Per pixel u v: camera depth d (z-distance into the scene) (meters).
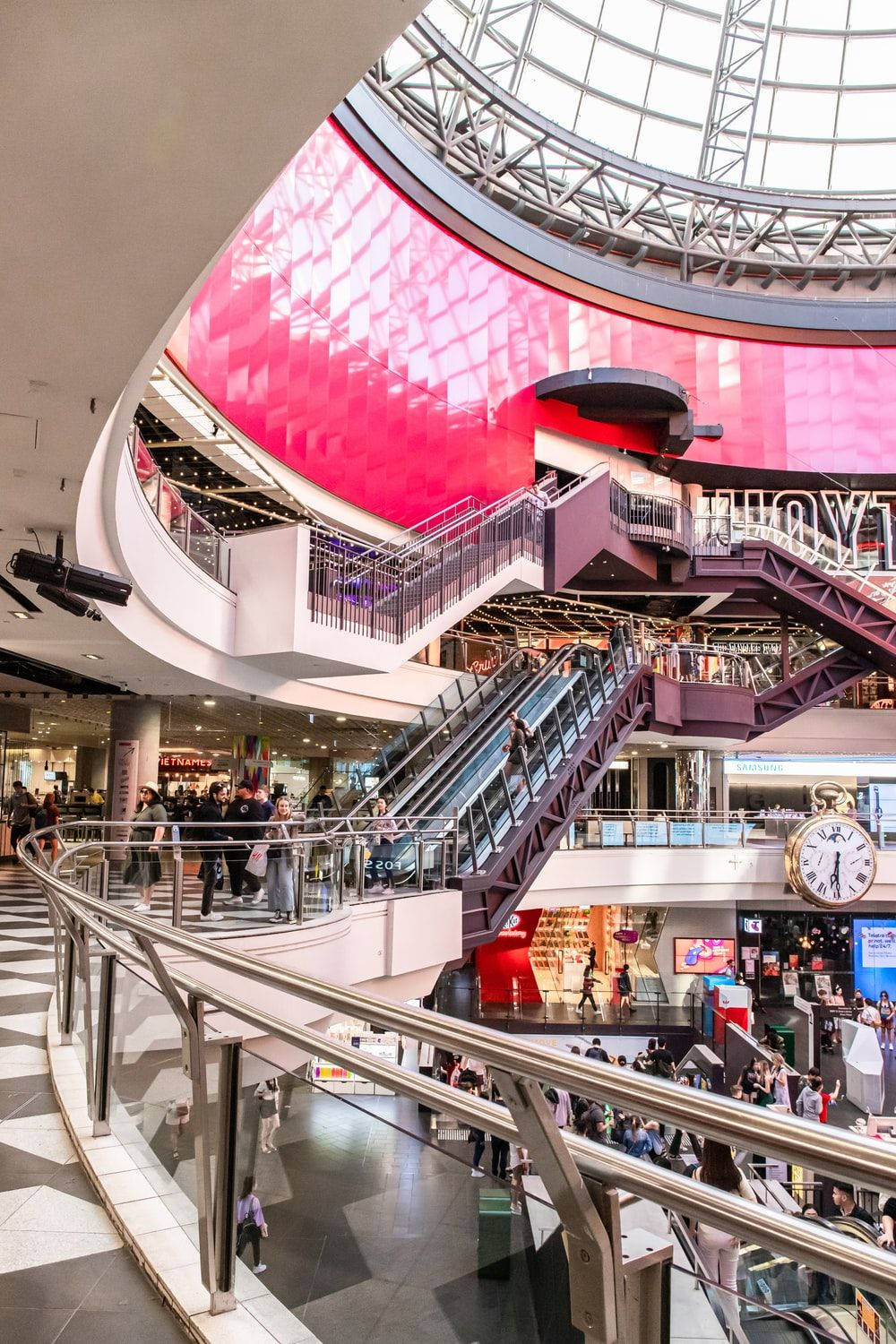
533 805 14.55
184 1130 3.03
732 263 34.34
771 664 26.73
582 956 24.30
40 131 2.95
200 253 3.64
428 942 11.61
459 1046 1.61
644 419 27.86
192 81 2.76
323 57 2.69
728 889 21.92
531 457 27.45
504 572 19.08
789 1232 1.10
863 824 22.23
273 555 12.86
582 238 31.84
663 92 30.52
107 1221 3.21
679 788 31.02
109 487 7.67
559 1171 1.42
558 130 27.70
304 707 16.61
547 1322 1.45
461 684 20.66
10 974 7.59
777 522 27.72
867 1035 18.75
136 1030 3.61
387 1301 1.82
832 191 33.25
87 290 3.92
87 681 15.97
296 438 19.11
